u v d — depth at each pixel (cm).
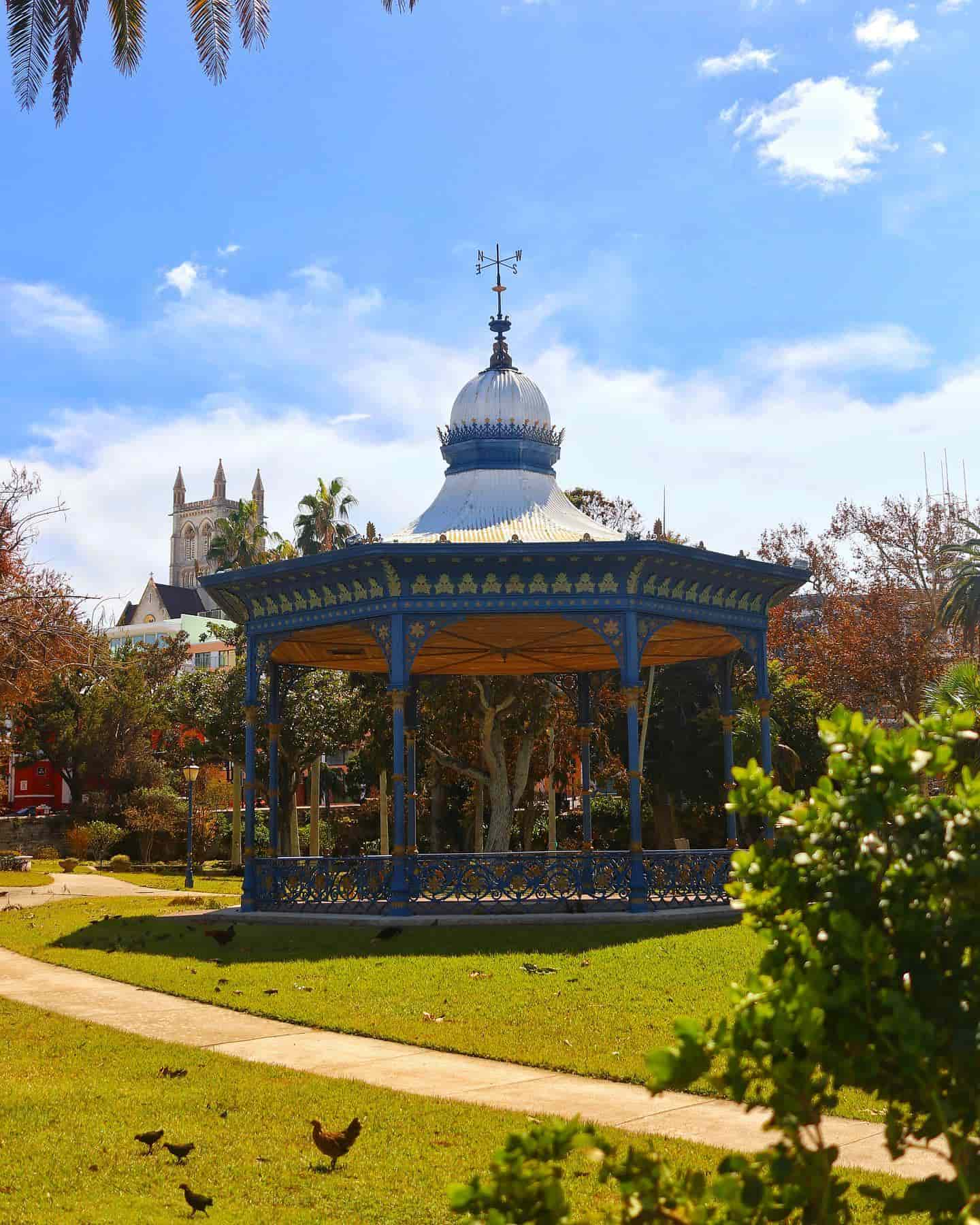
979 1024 380
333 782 6431
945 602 4912
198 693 5769
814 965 395
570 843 4881
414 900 2252
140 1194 718
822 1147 395
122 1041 1195
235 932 2034
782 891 426
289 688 2855
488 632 2602
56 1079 1021
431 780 4322
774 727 4459
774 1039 384
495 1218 375
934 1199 376
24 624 3497
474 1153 805
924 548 5603
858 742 425
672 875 2230
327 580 2288
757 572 2388
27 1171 759
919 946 399
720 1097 968
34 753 7450
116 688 7000
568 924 2038
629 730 2197
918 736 421
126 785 7112
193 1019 1342
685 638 2636
